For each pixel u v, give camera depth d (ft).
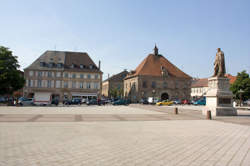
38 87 191.01
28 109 85.56
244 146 25.90
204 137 31.04
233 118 60.64
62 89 194.18
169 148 24.09
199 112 83.10
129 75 227.20
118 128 38.09
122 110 90.07
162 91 202.59
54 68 195.42
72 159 19.22
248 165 18.61
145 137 30.04
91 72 199.11
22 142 25.41
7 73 119.14
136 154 21.34
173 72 210.38
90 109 93.04
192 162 19.19
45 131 33.27
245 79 147.13
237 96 152.76
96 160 19.07
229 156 21.45
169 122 49.01
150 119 54.90
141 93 197.57
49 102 129.80
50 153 21.02
